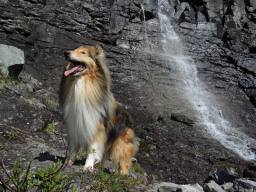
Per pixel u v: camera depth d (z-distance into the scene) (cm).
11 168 384
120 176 412
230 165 913
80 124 393
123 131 441
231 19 2158
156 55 1708
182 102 1382
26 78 1063
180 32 2006
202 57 1833
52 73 1243
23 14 1429
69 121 404
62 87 419
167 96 1402
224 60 1831
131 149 446
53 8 1536
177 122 1178
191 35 2012
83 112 391
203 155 941
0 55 902
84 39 1516
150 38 1866
